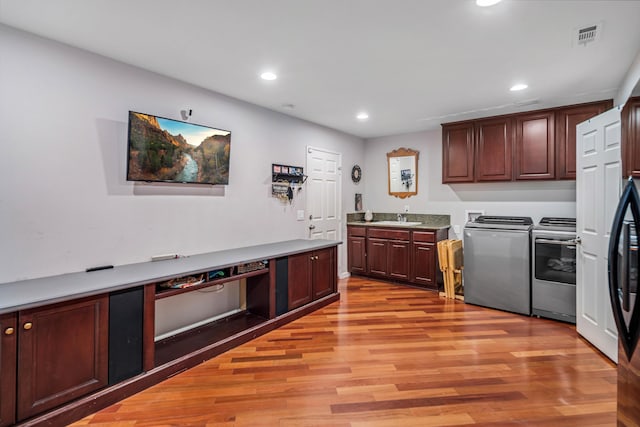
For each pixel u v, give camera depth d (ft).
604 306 8.80
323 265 13.10
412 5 6.22
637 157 5.68
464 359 8.71
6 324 5.56
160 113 9.53
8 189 6.99
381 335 10.29
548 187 13.87
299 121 14.57
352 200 18.37
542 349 9.27
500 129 13.91
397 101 12.07
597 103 11.98
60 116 7.66
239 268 10.07
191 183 10.25
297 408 6.69
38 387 5.89
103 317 6.73
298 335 10.33
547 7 6.25
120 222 8.73
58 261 7.69
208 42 7.68
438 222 16.87
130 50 8.07
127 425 6.20
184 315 10.13
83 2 6.09
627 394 5.00
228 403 6.86
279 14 6.54
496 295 12.64
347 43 7.74
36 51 7.30
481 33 7.25
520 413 6.51
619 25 6.88
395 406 6.73
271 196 13.21
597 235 9.07
